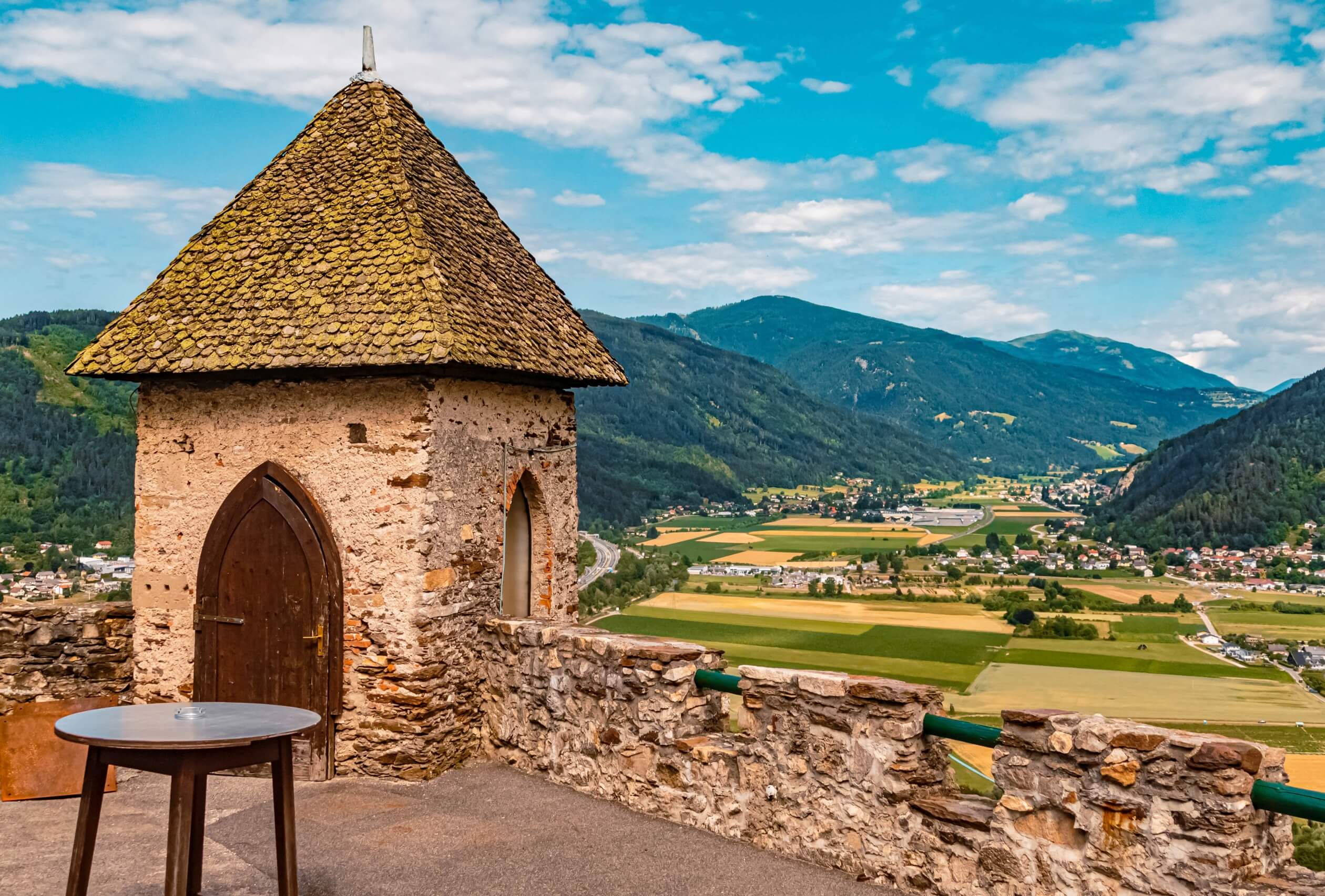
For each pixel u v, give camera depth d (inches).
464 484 342.6
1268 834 178.7
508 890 228.5
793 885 231.3
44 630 367.9
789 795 251.8
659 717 283.3
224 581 340.2
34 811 283.7
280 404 337.4
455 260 359.9
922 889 222.5
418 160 402.3
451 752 333.4
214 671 340.2
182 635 352.8
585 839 262.7
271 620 333.7
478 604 352.8
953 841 217.3
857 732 239.1
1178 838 177.0
